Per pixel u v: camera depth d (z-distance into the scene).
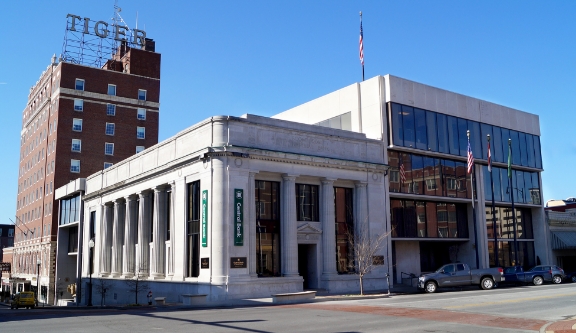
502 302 25.38
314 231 39.72
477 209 51.53
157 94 85.12
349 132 43.00
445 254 52.84
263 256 37.06
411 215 47.25
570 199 81.62
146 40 90.00
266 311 24.36
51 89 81.88
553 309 21.95
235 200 35.31
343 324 18.33
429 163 48.31
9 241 140.75
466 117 51.81
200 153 36.31
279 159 37.69
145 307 30.75
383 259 42.66
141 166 47.34
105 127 79.62
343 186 42.38
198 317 21.75
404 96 46.66
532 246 58.09
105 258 53.34
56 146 75.69
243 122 36.91
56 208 74.38
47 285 72.50
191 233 38.31
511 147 55.75
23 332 17.02
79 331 17.17
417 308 23.72
